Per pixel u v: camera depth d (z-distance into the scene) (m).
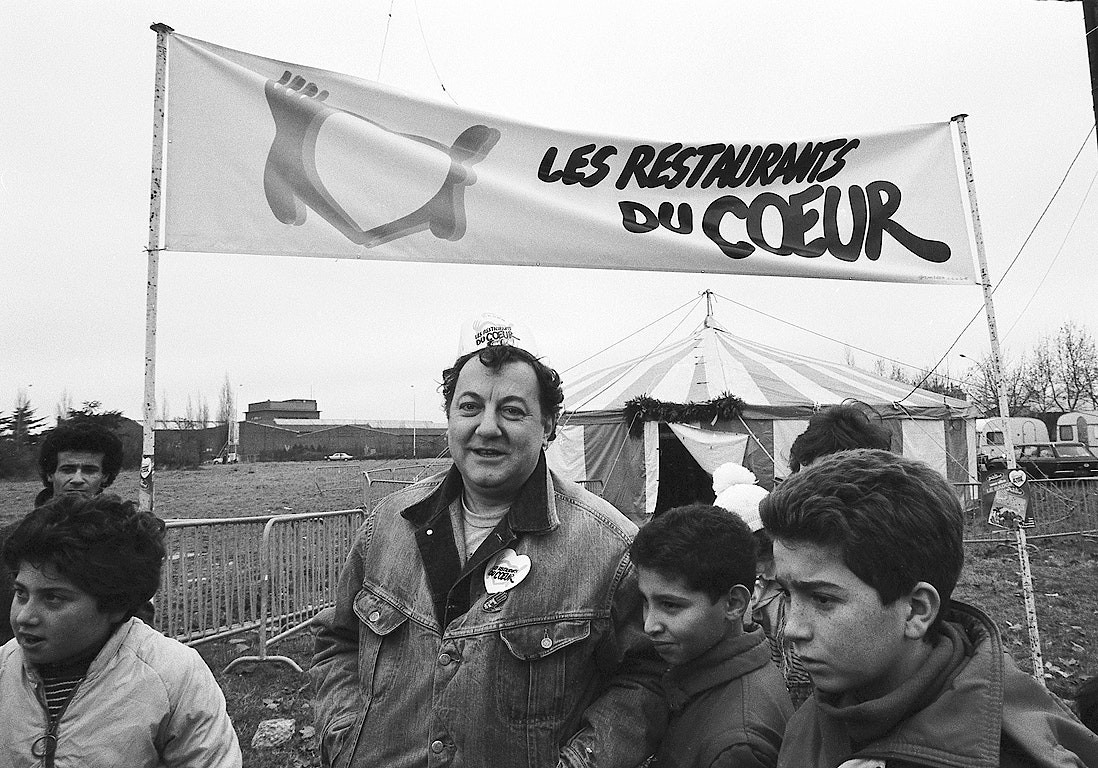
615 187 4.36
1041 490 12.59
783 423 12.14
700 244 4.38
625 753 1.66
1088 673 5.20
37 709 1.73
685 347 14.70
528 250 4.21
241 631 5.64
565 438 12.12
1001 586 8.50
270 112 3.89
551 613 1.74
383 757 1.75
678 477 13.58
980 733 1.04
